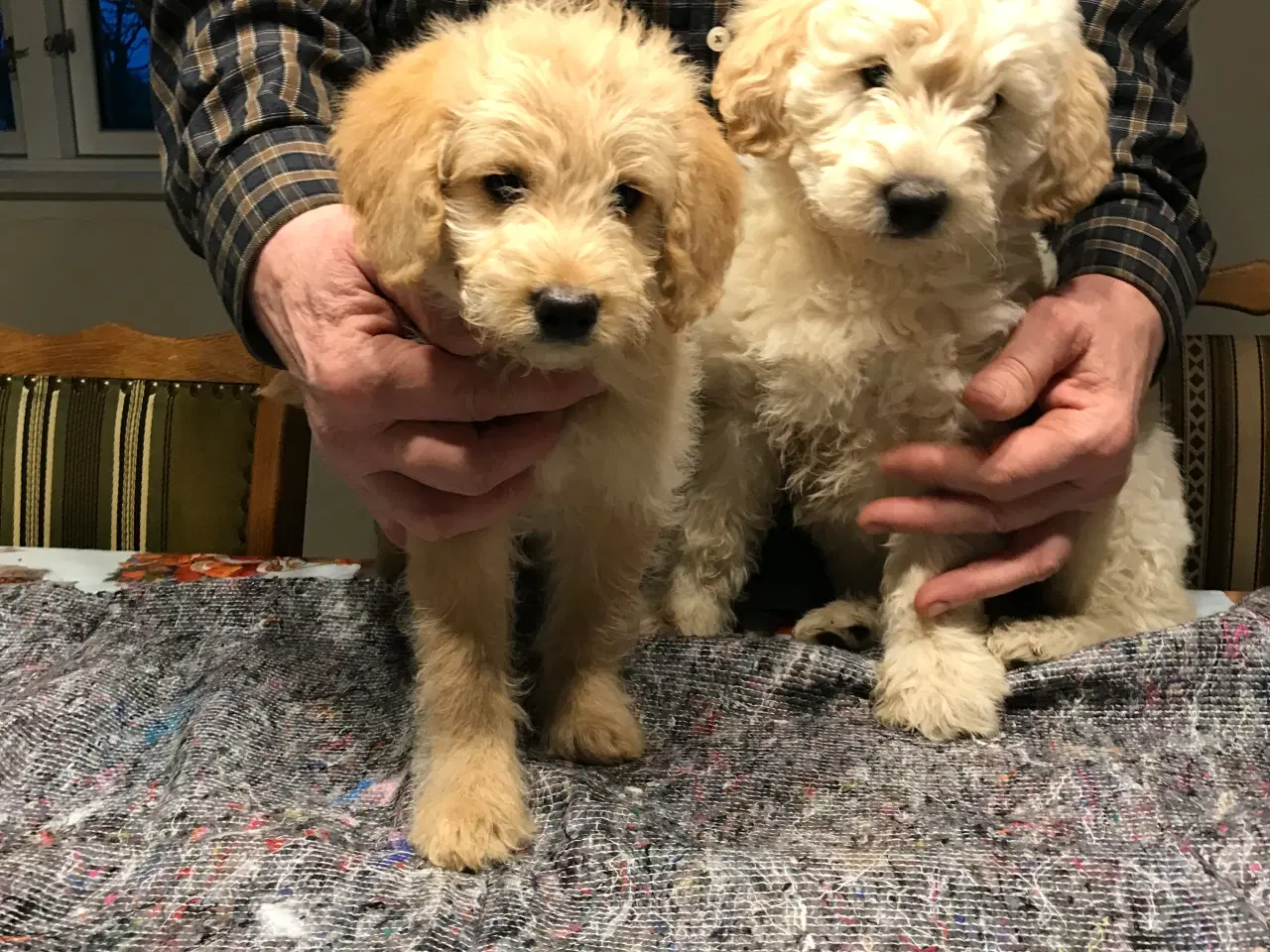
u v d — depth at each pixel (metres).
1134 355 1.07
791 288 1.14
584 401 0.94
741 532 1.28
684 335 1.09
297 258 0.89
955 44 1.02
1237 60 1.94
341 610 1.22
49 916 0.70
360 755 0.97
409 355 0.83
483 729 0.94
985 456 1.03
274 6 1.10
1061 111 1.09
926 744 1.01
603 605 1.06
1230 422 1.74
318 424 0.89
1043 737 1.01
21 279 2.47
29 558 1.45
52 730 0.95
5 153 2.56
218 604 1.22
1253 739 0.98
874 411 1.15
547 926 0.71
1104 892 0.73
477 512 0.89
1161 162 1.29
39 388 1.71
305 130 1.03
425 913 0.72
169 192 1.16
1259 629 1.08
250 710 1.00
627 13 1.07
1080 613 1.27
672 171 0.87
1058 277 1.22
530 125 0.81
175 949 0.67
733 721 1.06
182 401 1.69
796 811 0.88
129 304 2.48
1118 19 1.28
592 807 0.85
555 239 0.81
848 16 1.05
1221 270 1.70
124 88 2.57
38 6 2.46
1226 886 0.74
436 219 0.82
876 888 0.73
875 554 1.29
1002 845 0.81
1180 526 1.28
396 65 0.88
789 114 1.10
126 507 1.70
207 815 0.82
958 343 1.10
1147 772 0.93
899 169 1.00
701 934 0.70
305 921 0.70
